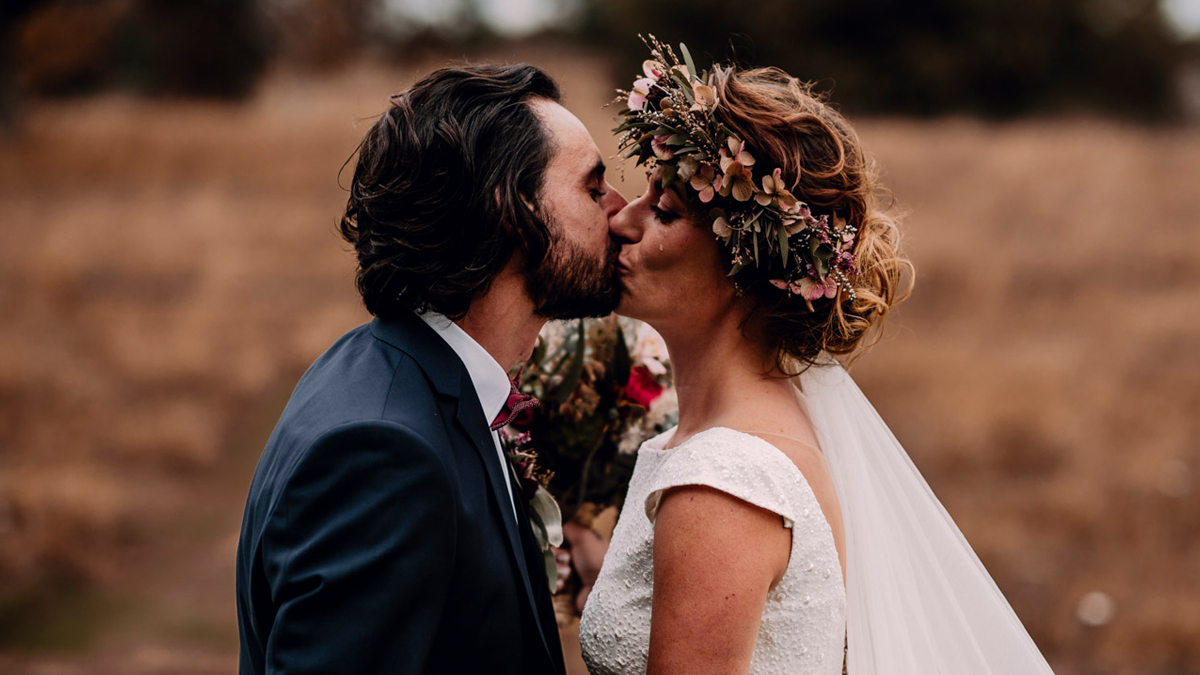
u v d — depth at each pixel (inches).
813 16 913.5
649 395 88.9
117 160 546.6
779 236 65.7
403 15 1184.2
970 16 910.4
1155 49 949.2
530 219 65.5
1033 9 912.9
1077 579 181.8
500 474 66.7
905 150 560.4
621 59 955.3
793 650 64.3
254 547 61.8
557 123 68.0
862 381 272.4
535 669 66.2
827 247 67.6
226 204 463.2
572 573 92.8
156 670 153.7
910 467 79.3
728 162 65.1
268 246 402.0
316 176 523.2
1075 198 472.4
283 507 58.7
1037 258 392.2
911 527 78.2
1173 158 558.3
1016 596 177.9
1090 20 935.0
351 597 56.4
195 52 931.3
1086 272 375.2
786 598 64.0
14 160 544.1
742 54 917.8
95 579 183.9
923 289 357.7
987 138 611.8
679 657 61.9
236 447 244.5
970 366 281.9
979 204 462.0
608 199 72.3
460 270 65.4
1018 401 254.1
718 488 62.0
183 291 352.2
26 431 237.3
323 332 309.4
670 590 62.6
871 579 75.4
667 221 69.6
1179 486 216.7
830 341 71.2
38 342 299.3
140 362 281.6
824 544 64.3
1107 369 282.4
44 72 863.1
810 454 67.6
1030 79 917.2
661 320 71.5
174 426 242.7
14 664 154.9
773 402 69.6
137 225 419.5
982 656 77.8
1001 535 196.2
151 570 187.9
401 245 65.4
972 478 225.1
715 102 67.8
